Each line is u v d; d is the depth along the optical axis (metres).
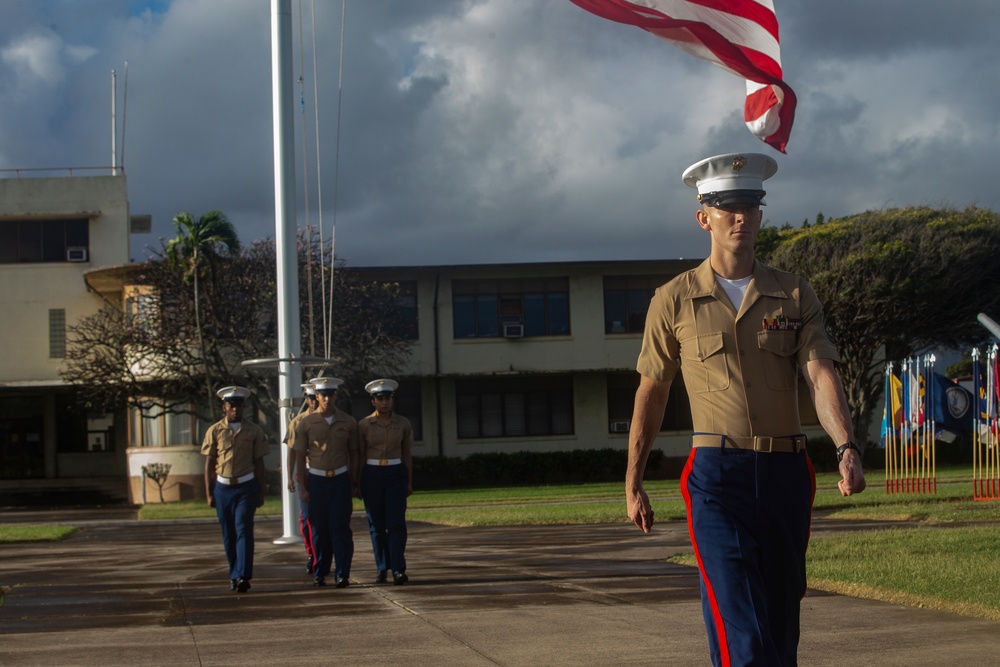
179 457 39.09
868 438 42.50
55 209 44.53
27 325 44.31
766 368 4.53
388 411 11.20
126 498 43.47
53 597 10.48
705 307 4.61
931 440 23.97
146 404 38.78
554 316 42.34
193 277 34.34
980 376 22.34
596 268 42.34
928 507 18.59
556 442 42.34
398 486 11.07
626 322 42.47
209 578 12.13
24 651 7.39
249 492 10.84
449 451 41.88
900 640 7.00
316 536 11.05
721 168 4.62
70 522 29.59
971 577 9.01
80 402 38.75
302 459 11.00
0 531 23.16
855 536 12.98
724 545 4.38
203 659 7.02
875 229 40.91
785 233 45.16
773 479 4.45
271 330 35.84
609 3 8.54
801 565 4.49
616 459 41.81
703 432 4.57
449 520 21.14
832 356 4.50
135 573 13.01
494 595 9.70
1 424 45.66
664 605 8.72
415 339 41.66
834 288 38.72
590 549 14.11
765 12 8.65
